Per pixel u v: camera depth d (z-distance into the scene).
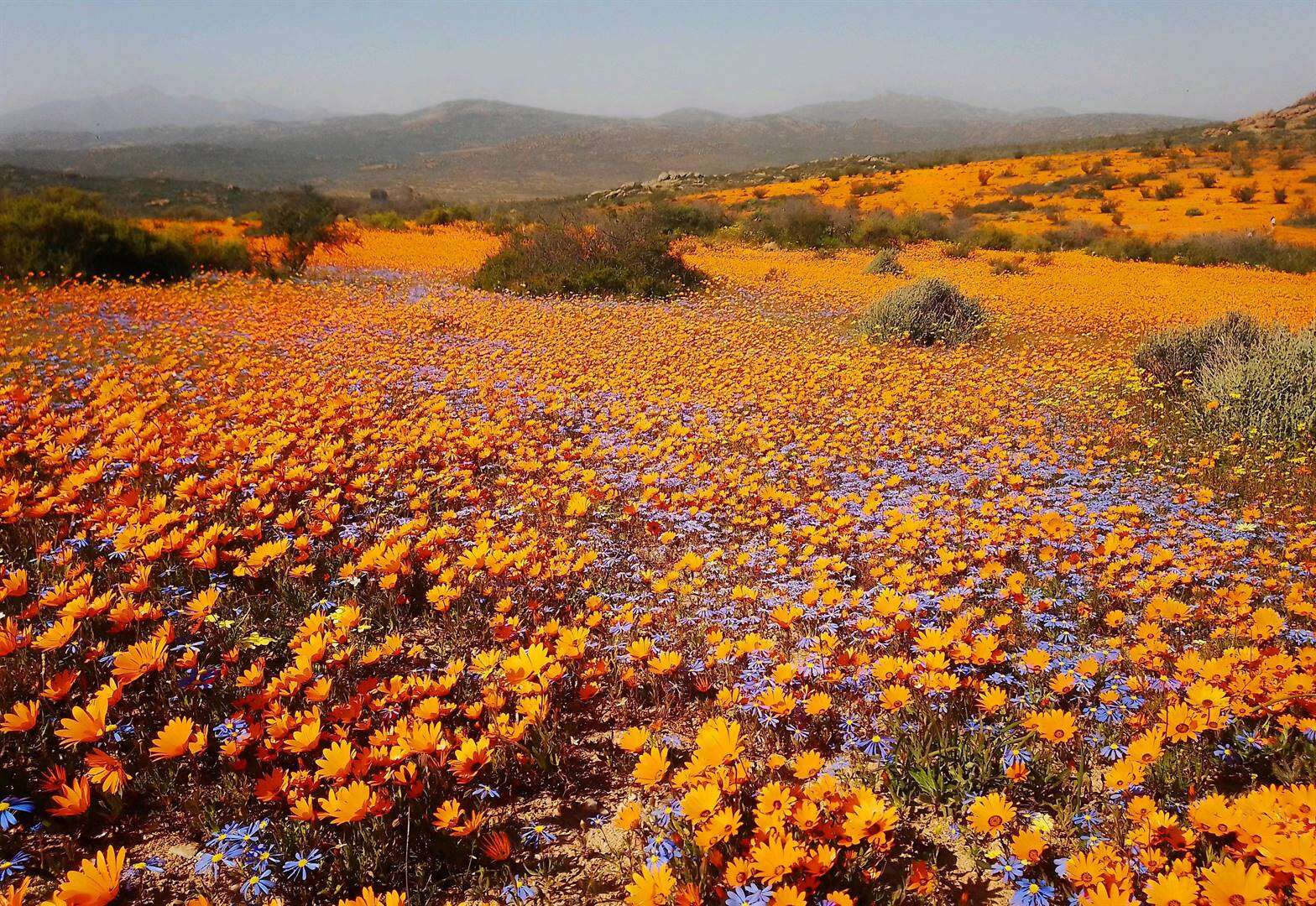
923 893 1.98
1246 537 4.75
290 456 5.32
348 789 1.96
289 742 2.24
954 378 10.39
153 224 26.53
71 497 3.88
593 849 2.23
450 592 3.40
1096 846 1.96
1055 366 10.82
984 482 6.22
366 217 41.41
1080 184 54.34
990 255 30.81
